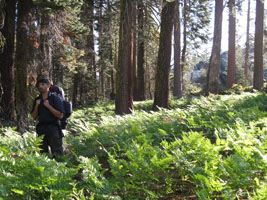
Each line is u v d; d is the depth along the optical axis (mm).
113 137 6102
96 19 23047
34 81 11117
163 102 14484
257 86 21703
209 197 2973
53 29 11578
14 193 2686
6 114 12016
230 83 26781
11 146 4391
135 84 23922
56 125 4516
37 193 2812
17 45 9859
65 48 13180
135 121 8008
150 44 24359
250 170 3377
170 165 4645
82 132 6723
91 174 3125
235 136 4938
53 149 4516
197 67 61500
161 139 6090
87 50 22141
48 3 9211
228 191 3018
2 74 11945
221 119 7398
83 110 17578
